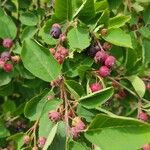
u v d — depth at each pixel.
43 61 0.23
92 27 0.24
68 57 0.24
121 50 0.26
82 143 0.20
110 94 0.21
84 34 0.23
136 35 0.30
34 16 0.28
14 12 0.31
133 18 0.30
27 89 0.29
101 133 0.19
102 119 0.19
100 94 0.21
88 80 0.23
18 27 0.31
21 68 0.27
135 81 0.26
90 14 0.24
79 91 0.22
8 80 0.26
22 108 0.28
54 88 0.23
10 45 0.26
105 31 0.24
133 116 0.26
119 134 0.19
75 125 0.20
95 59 0.24
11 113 0.29
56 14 0.24
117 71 0.26
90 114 0.21
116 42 0.23
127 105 0.28
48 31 0.24
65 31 0.24
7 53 0.26
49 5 0.29
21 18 0.28
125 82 0.26
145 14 0.30
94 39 0.24
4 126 0.28
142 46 0.27
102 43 0.25
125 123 0.19
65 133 0.21
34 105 0.23
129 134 0.18
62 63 0.24
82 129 0.20
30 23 0.28
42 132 0.21
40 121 0.21
